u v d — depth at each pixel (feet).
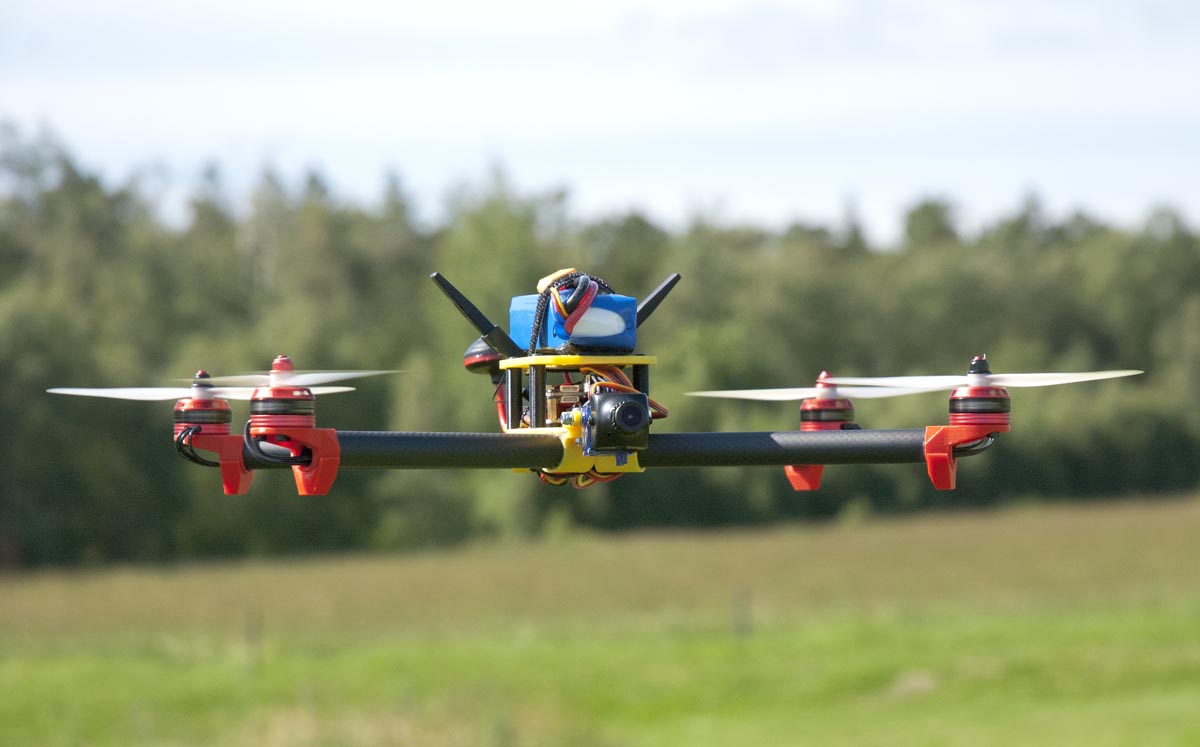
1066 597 523.70
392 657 419.74
